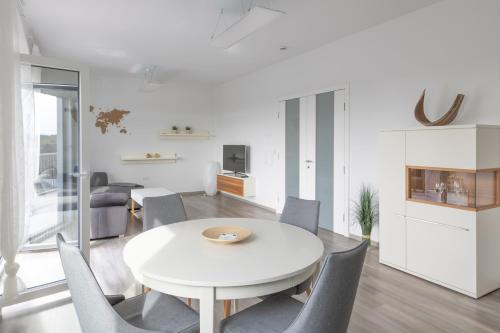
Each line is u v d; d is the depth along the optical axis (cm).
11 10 225
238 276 146
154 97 770
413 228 318
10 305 259
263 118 641
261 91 646
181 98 801
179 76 713
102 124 715
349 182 454
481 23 309
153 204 264
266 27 414
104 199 433
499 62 298
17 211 242
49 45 488
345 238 452
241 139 722
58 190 308
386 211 344
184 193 814
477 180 272
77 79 300
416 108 334
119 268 338
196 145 826
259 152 657
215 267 156
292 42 474
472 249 271
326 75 486
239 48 504
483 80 309
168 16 381
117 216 443
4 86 224
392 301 268
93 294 120
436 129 296
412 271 319
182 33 439
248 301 268
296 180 554
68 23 401
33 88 280
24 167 248
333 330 131
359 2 344
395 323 235
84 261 120
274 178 613
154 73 682
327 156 489
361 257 135
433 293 282
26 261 312
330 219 489
